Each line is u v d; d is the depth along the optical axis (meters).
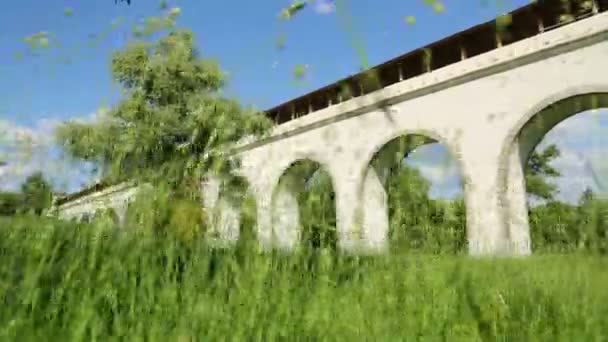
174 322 2.45
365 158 22.12
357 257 3.21
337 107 23.14
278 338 2.40
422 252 3.18
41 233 2.70
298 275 2.91
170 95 13.12
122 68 13.05
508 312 2.46
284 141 25.58
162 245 2.97
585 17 16.36
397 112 21.55
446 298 2.59
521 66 18.03
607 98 16.09
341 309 2.61
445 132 19.91
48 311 2.37
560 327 2.27
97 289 2.49
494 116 18.62
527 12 17.83
